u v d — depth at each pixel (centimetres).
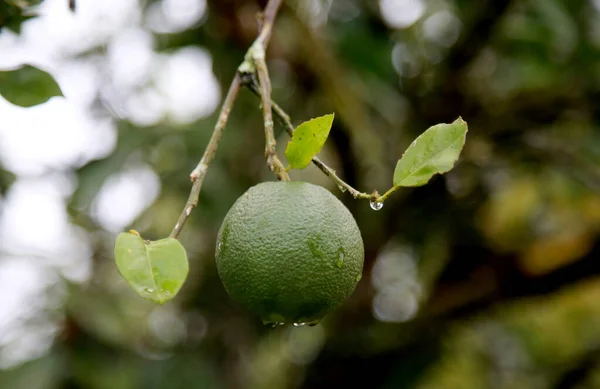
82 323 105
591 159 105
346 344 118
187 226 124
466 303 113
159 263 63
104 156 102
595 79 109
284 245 67
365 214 109
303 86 111
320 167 69
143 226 121
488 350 123
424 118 110
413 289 129
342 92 105
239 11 105
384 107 111
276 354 132
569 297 128
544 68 110
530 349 124
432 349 115
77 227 115
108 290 114
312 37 104
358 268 69
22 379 101
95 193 98
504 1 98
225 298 126
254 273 67
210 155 70
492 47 112
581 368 117
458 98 108
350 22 114
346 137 106
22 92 73
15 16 77
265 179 116
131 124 106
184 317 131
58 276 109
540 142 107
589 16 110
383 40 114
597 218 105
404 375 114
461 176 107
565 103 109
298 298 67
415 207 109
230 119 109
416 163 67
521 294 111
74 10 78
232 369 126
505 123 109
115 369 108
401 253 125
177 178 106
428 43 113
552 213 108
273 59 109
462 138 67
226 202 106
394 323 117
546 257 107
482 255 111
